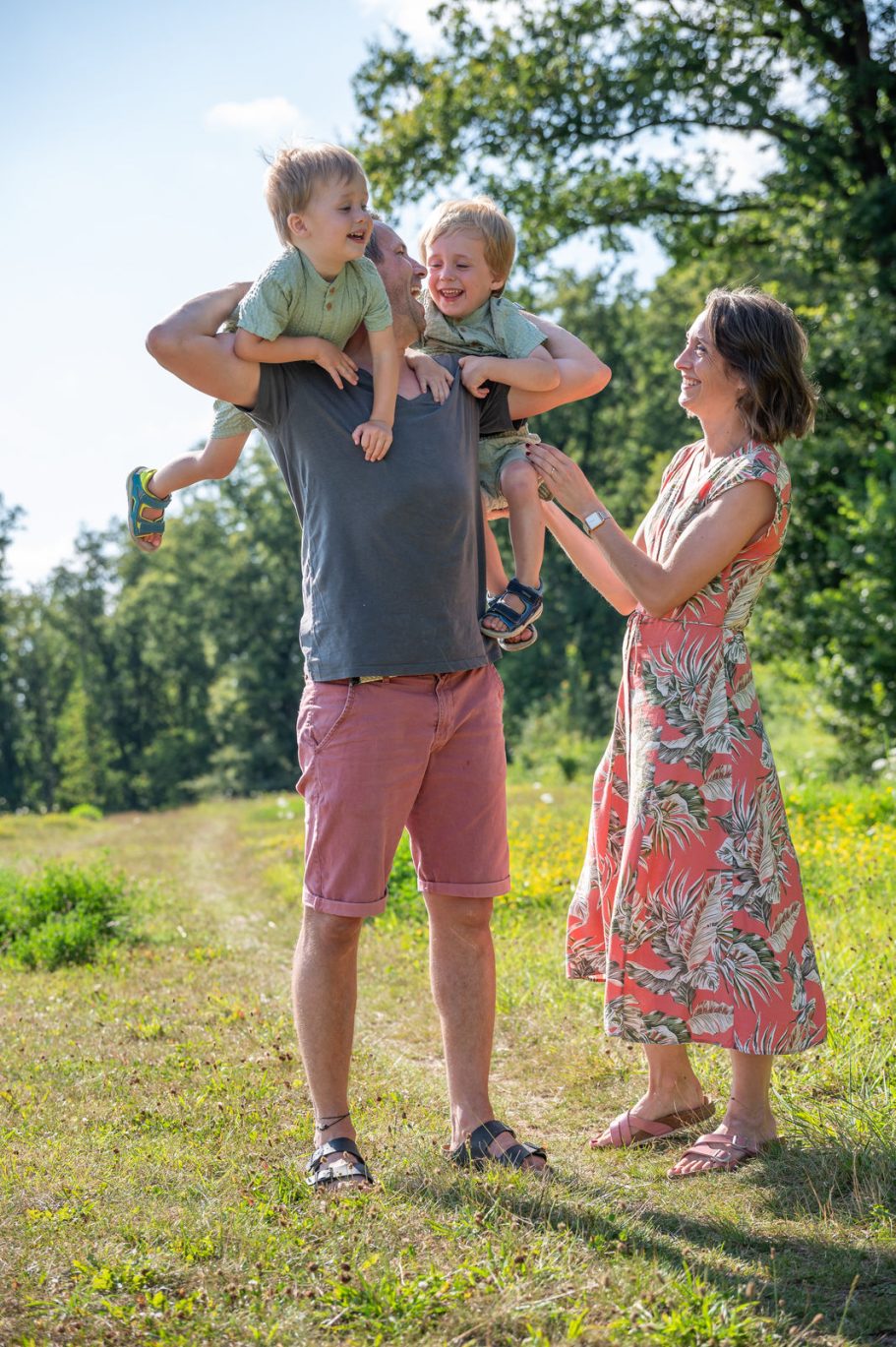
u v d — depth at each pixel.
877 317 15.66
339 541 3.08
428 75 18.53
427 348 3.50
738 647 3.28
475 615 3.24
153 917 8.55
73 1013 5.44
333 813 3.10
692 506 3.31
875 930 5.05
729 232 19.55
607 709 37.50
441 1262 2.50
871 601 13.80
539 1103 3.94
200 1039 4.78
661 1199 2.94
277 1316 2.30
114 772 65.38
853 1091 3.54
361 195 2.96
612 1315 2.27
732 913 3.15
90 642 67.62
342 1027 3.14
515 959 5.72
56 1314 2.32
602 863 3.50
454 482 3.14
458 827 3.27
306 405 3.11
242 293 3.12
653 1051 3.47
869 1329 2.27
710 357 3.32
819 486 15.95
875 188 15.62
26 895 8.21
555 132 17.86
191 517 61.56
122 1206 2.86
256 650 57.12
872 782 12.61
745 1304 2.30
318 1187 2.97
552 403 3.47
